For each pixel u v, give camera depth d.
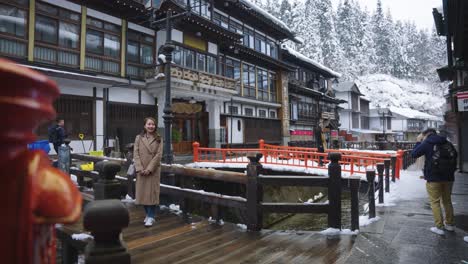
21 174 0.68
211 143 20.42
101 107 14.73
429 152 5.09
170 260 3.80
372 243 4.42
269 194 11.59
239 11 23.34
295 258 3.87
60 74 12.12
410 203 7.60
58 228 3.08
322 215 10.09
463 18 7.27
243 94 24.08
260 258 3.87
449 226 5.07
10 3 11.70
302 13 67.31
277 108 28.33
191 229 5.13
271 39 28.66
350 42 88.69
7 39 11.55
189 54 18.67
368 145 35.41
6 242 0.66
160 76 14.09
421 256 3.93
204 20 17.64
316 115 36.31
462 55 9.68
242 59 24.23
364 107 56.09
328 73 38.94
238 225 5.34
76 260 3.10
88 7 14.18
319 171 11.90
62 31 13.29
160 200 6.72
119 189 3.58
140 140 5.21
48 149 7.21
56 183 0.78
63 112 13.34
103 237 1.48
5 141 0.63
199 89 18.09
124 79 15.58
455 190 9.27
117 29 15.55
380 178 7.65
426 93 89.12
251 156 5.08
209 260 3.81
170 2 15.07
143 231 5.02
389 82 85.88
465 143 14.09
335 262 3.74
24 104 0.61
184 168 6.20
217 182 12.41
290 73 32.84
